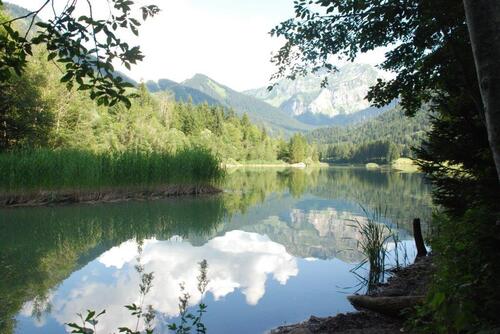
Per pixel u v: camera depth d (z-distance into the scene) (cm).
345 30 641
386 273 768
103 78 322
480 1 184
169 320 541
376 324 488
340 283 719
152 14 333
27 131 2612
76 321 536
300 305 600
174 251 997
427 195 2483
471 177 570
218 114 10619
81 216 1556
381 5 587
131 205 1886
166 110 8475
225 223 1470
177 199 2161
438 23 532
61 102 3256
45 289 681
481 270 321
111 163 2075
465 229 364
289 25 652
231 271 806
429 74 624
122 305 602
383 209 1795
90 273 784
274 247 1055
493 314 287
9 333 498
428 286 514
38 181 1825
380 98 712
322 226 1410
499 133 183
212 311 575
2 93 2423
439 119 600
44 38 306
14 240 1119
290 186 3425
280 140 12938
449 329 318
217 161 2559
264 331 500
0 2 315
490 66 183
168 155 2361
